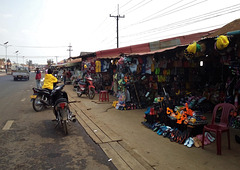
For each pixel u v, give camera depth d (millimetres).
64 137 4750
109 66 11500
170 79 8164
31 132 5066
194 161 3465
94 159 3604
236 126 5281
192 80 8250
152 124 5387
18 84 19844
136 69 7867
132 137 4691
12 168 3234
